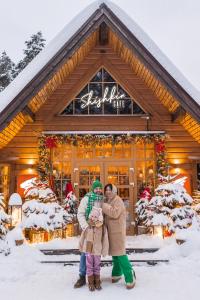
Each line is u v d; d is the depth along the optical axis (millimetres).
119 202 6238
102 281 6516
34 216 8977
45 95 11633
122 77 12344
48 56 10875
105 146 11906
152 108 12164
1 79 30453
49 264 7641
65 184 11742
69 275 6910
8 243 7680
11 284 6363
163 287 6113
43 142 11602
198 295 5703
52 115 12039
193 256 7492
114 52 12500
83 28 10438
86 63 12398
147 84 12203
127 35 10500
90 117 12086
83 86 12273
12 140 11914
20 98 10164
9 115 10086
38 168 11492
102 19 10531
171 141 12008
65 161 11828
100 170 11812
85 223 6133
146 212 10164
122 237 6137
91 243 5969
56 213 9422
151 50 11352
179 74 11180
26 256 7594
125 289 6023
